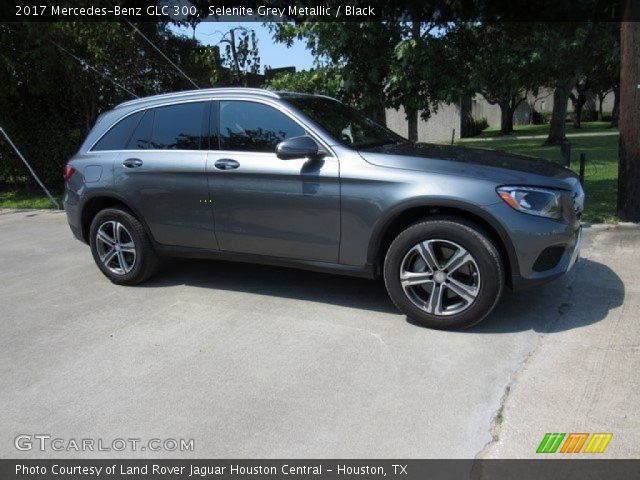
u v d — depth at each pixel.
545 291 4.82
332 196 4.34
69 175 5.70
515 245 3.89
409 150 4.57
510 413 3.07
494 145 24.08
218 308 4.86
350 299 4.90
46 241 7.83
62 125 11.89
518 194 3.90
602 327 4.06
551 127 22.75
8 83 10.95
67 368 3.87
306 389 3.44
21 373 3.83
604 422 2.95
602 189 9.42
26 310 5.06
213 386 3.53
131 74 11.19
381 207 4.16
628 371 3.43
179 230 5.14
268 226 4.69
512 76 7.59
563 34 7.74
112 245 5.57
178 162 5.01
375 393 3.35
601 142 22.00
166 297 5.20
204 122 5.00
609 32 8.03
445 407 3.17
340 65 8.11
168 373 3.73
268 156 4.63
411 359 3.75
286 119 4.64
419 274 4.14
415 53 7.36
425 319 4.18
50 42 10.20
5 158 11.94
